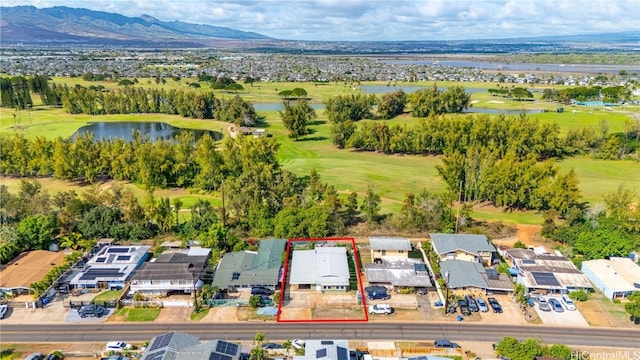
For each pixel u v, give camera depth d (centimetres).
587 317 6656
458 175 10800
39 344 6116
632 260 8075
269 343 6019
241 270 7594
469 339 6166
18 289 7181
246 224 9412
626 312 6775
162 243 8844
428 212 9450
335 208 9544
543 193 9875
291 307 6931
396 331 6353
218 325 6519
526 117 16375
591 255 8150
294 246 8781
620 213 9031
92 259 8050
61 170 12412
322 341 5622
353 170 13788
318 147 17138
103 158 12619
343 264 7706
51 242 8731
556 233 8875
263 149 12700
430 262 8062
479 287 7200
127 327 6475
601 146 15462
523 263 7769
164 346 5356
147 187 11450
